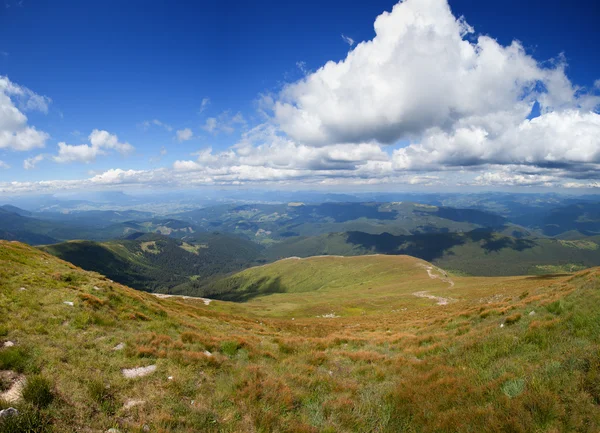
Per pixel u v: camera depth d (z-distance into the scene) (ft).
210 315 122.21
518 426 23.44
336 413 32.27
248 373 41.16
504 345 42.42
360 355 55.26
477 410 26.73
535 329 43.98
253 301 503.20
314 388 39.50
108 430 24.88
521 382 29.58
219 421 28.63
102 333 47.47
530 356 37.09
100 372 33.99
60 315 48.91
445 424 26.58
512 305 76.33
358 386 40.32
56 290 62.18
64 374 31.17
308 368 46.75
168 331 58.65
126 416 27.35
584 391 25.61
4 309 45.24
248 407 31.60
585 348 32.42
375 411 32.83
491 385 30.89
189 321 79.51
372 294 364.99
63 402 26.68
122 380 33.17
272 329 103.50
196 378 37.76
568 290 70.64
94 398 28.43
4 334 37.22
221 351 52.60
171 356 42.65
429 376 38.73
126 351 41.11
